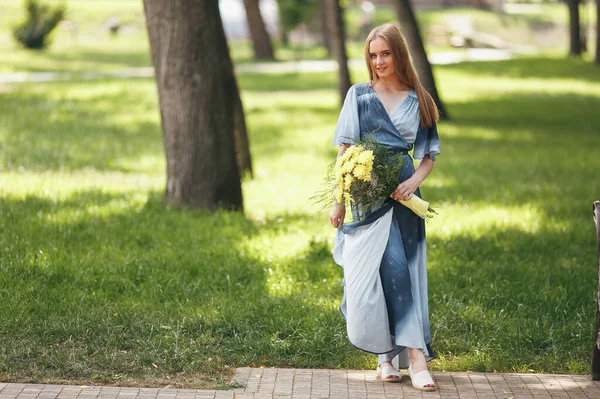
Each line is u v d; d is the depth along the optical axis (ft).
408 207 18.99
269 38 154.92
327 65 143.54
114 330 22.02
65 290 25.26
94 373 19.49
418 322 18.65
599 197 44.09
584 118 84.94
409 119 19.04
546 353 21.65
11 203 36.19
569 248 32.55
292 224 35.42
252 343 21.50
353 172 18.38
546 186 47.34
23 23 149.48
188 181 36.94
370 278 18.51
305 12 152.46
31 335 21.62
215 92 36.68
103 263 27.61
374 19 196.65
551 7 240.12
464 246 32.01
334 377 19.65
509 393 18.80
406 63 19.10
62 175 45.32
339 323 22.94
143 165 52.19
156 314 23.44
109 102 84.33
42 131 64.34
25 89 92.38
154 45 36.76
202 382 19.29
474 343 22.18
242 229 33.88
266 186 46.32
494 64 133.90
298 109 86.28
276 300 24.85
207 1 36.06
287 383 19.17
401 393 18.67
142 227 32.96
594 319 24.07
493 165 55.16
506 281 27.58
